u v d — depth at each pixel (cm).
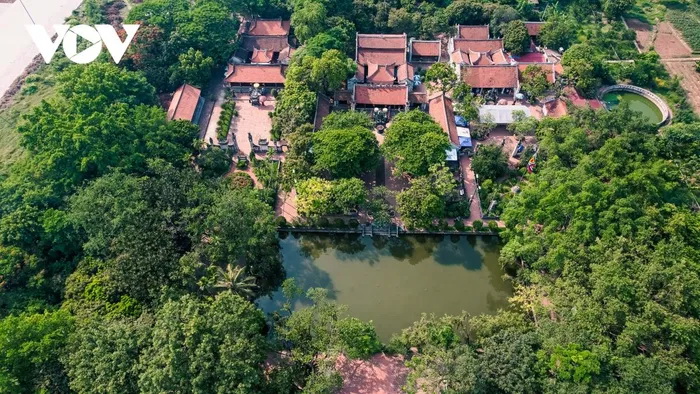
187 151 8144
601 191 6606
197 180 7138
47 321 5203
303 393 5172
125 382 4862
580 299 5644
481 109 9338
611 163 7138
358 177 8125
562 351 5091
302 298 6950
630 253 6047
